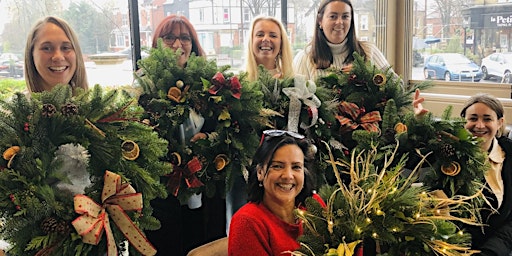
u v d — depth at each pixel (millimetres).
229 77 1913
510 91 3686
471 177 1830
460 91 3945
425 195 1474
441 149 1837
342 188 1441
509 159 2320
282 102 1959
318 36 2826
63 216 1319
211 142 1843
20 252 1309
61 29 1934
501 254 2104
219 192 1909
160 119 1802
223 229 2102
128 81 3180
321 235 1397
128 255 1480
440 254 1407
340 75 2123
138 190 1491
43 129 1369
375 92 2053
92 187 1401
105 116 1463
